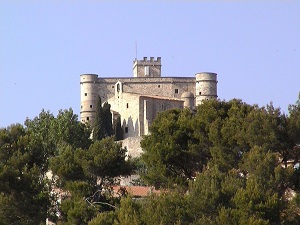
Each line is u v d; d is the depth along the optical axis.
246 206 192.00
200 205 194.75
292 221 198.62
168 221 194.75
